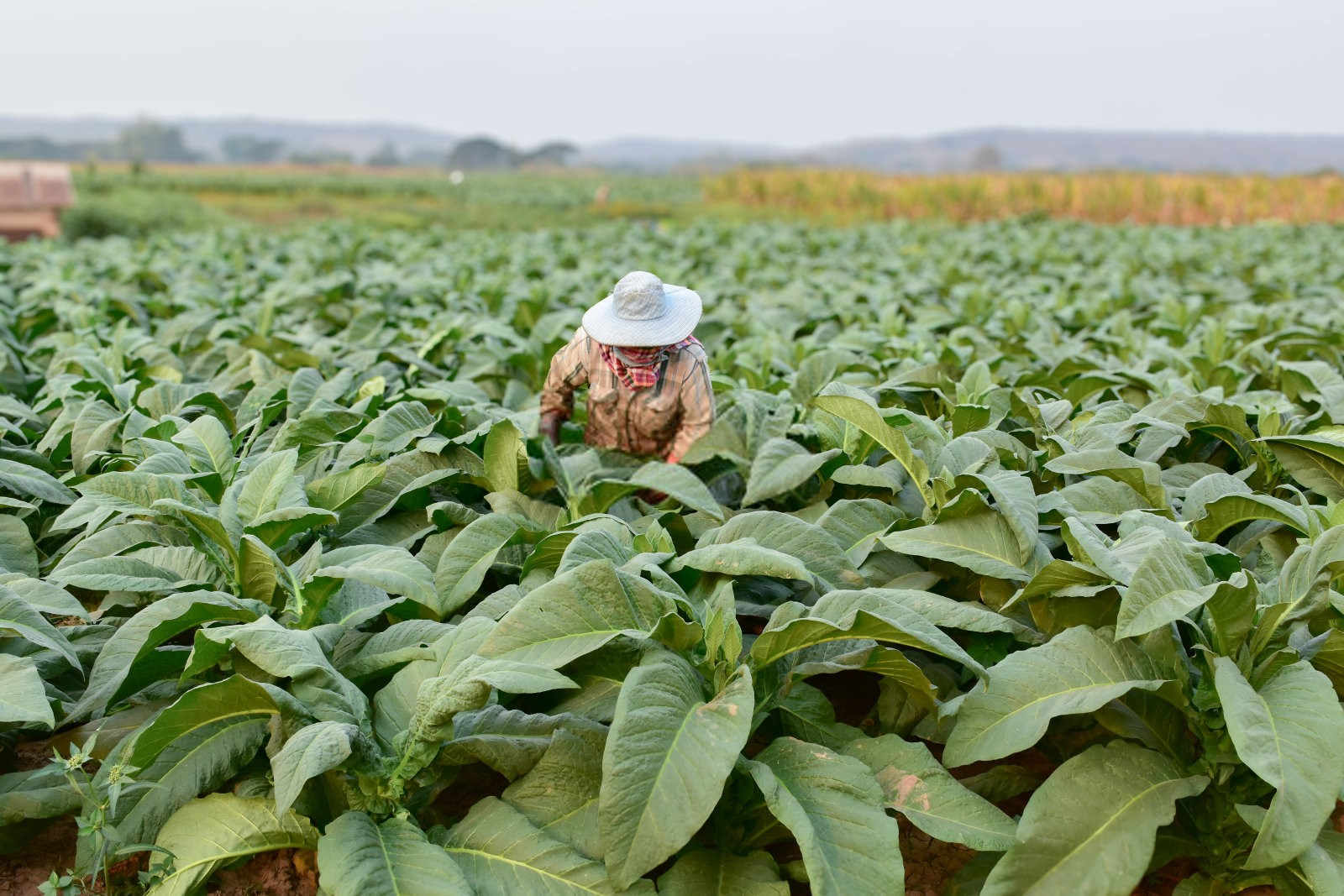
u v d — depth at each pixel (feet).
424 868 8.14
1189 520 11.89
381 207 160.66
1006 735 8.91
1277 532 12.48
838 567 11.39
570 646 9.37
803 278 41.45
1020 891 8.09
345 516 13.39
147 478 11.73
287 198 188.14
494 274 41.39
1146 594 8.82
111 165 446.19
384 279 33.88
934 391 17.94
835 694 12.40
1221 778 8.87
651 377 14.51
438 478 13.34
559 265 50.47
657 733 8.34
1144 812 8.48
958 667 11.39
